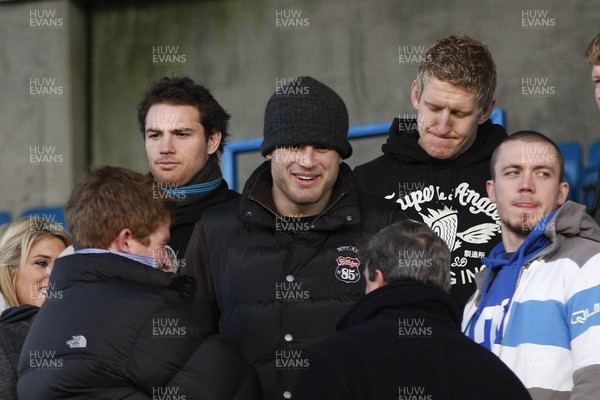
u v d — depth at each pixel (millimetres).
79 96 26062
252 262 11461
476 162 13109
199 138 13672
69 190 25656
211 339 10031
